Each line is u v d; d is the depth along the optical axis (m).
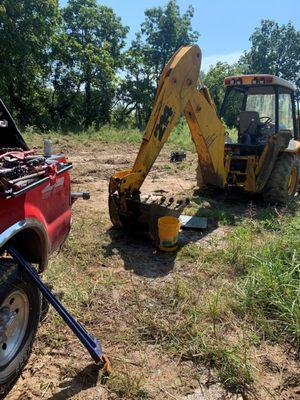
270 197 7.41
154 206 5.11
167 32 35.41
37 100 28.48
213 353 3.10
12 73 23.97
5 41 22.78
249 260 4.65
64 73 29.56
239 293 3.90
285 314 3.56
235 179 7.36
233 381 2.85
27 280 2.81
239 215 6.73
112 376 2.85
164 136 5.36
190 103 5.75
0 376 2.54
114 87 31.95
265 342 3.35
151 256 4.92
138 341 3.27
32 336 2.90
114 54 33.56
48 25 25.00
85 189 8.26
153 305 3.80
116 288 4.08
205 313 3.64
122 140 18.44
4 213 2.56
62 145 15.62
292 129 8.41
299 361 3.14
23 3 23.33
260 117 7.92
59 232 3.51
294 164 7.59
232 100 8.09
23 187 2.62
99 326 3.44
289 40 47.69
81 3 30.80
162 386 2.81
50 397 2.66
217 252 4.97
